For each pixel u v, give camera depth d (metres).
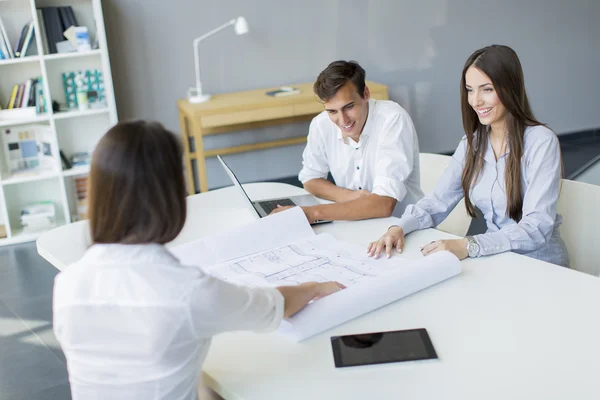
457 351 1.13
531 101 5.57
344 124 2.09
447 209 1.97
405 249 1.64
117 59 4.24
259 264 1.53
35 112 3.87
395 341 1.16
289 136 4.88
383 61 4.97
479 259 1.54
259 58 4.61
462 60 5.21
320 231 1.79
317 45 4.74
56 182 4.16
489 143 1.89
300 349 1.16
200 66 4.47
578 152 5.30
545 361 1.09
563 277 1.41
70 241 1.82
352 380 1.06
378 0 4.80
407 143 2.13
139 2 4.21
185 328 0.92
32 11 3.70
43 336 2.76
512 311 1.26
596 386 1.02
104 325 0.93
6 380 2.44
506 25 5.27
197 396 1.06
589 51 5.62
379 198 1.95
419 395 1.01
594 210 1.81
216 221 1.95
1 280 3.39
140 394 0.96
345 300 1.26
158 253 0.93
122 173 0.86
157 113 4.45
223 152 4.54
